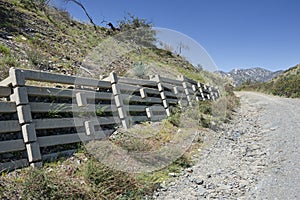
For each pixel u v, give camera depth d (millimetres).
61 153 5227
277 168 5629
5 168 4316
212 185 5035
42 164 4746
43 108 5426
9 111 4828
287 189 4488
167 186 4977
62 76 6129
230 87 25312
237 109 17484
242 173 5609
